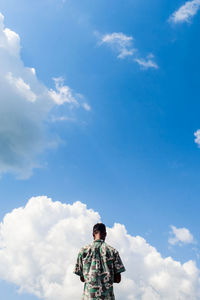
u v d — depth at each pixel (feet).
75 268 14.62
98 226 15.37
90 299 13.12
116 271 13.93
